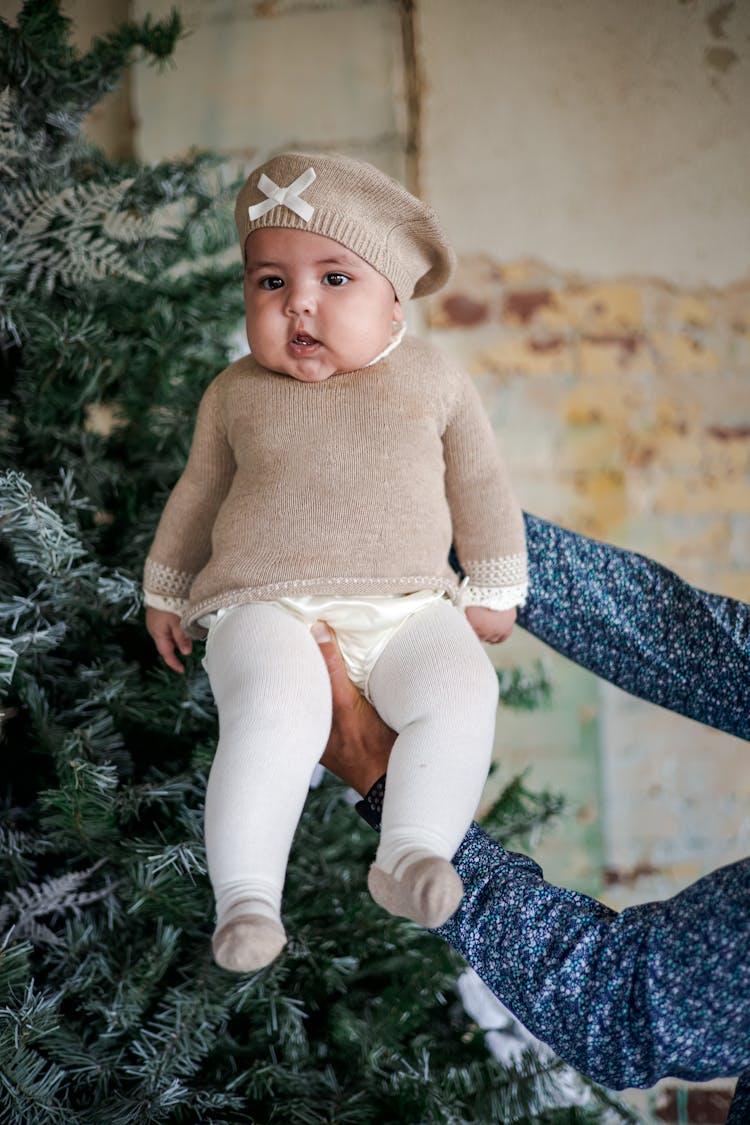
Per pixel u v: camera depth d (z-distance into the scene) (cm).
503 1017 200
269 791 97
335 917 150
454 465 127
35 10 141
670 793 223
